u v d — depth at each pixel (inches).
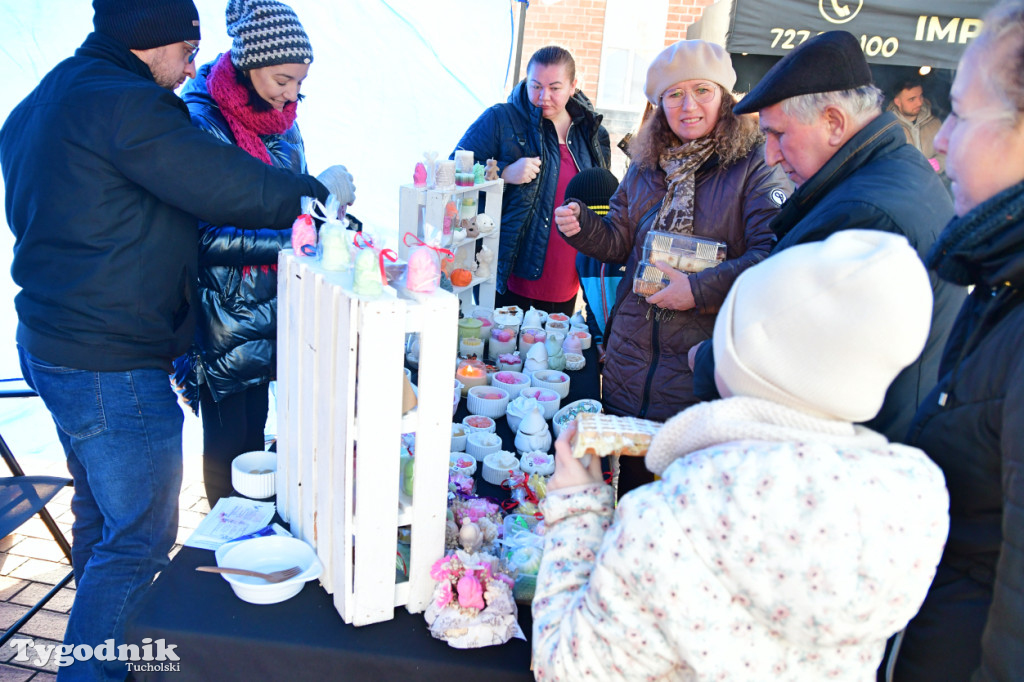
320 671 45.5
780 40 193.0
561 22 287.6
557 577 38.0
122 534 68.8
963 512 35.9
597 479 41.0
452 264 96.9
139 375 68.0
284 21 79.7
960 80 34.4
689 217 80.6
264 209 67.6
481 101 153.1
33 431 130.6
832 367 28.7
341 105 142.4
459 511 56.9
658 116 84.6
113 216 63.9
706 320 79.4
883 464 29.7
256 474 61.2
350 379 43.2
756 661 30.0
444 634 46.1
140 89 62.7
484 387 86.1
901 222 48.4
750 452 29.9
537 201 139.7
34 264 65.0
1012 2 32.2
